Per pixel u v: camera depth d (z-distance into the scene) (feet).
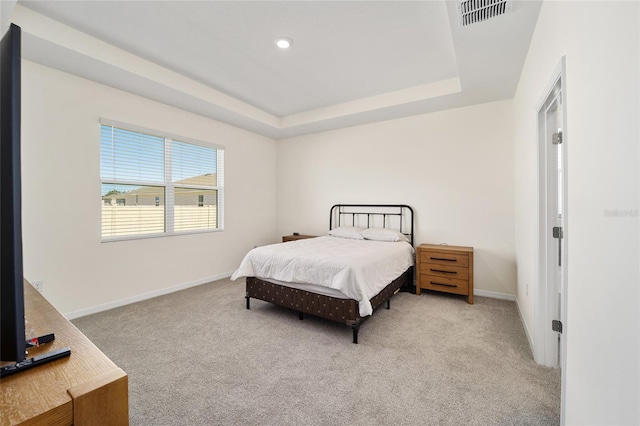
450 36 8.21
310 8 7.04
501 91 10.73
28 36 7.18
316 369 6.56
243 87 11.84
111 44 8.66
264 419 5.02
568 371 4.32
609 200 3.05
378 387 5.90
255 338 8.11
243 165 15.90
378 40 8.43
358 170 15.20
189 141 13.00
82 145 9.66
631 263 2.61
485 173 11.98
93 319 9.40
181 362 6.85
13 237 1.97
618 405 2.83
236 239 15.49
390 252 10.50
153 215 11.93
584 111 3.73
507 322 9.20
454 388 5.85
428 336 8.23
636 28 2.53
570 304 4.25
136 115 11.05
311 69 10.24
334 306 8.29
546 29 5.77
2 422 1.68
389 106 12.36
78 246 9.61
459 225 12.54
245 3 6.85
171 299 11.44
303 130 16.17
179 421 4.98
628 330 2.66
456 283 11.32
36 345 2.65
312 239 13.53
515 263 11.28
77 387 2.00
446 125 12.76
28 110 8.55
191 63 9.81
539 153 6.79
